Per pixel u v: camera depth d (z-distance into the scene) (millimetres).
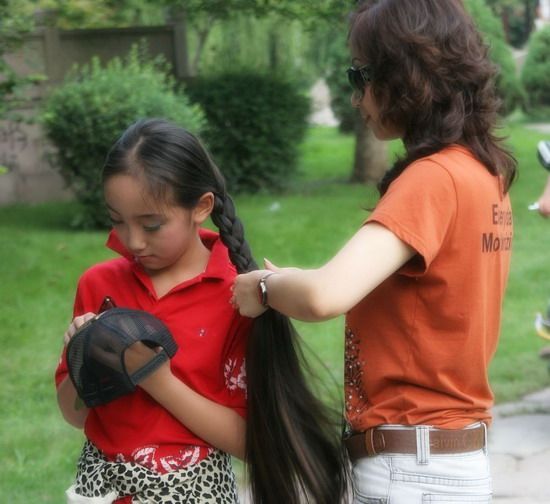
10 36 9477
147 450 2406
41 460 4762
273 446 2484
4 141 12562
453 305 2260
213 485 2461
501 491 4492
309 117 13414
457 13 2295
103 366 2293
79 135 10484
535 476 4660
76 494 2447
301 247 9734
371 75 2305
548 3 40500
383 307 2318
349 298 2090
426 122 2293
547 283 8414
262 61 14109
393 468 2326
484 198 2271
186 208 2371
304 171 14789
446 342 2281
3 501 4238
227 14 11516
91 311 2525
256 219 11109
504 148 2410
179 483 2410
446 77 2262
